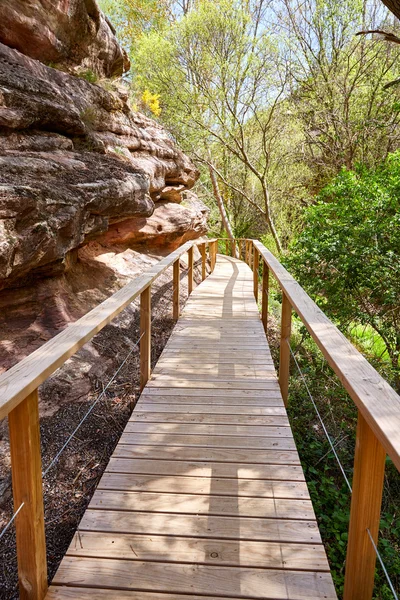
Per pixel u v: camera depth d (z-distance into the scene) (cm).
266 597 179
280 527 218
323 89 1559
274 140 1775
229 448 290
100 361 414
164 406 351
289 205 1888
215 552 202
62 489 269
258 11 1703
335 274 720
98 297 518
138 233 747
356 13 1441
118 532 215
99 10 654
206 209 1354
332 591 182
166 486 250
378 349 870
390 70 1460
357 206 758
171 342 515
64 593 182
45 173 416
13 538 230
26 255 347
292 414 467
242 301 746
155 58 1620
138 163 745
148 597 180
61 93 518
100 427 332
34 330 390
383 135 1383
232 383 396
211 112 1753
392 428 113
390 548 319
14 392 141
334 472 390
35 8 536
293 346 704
